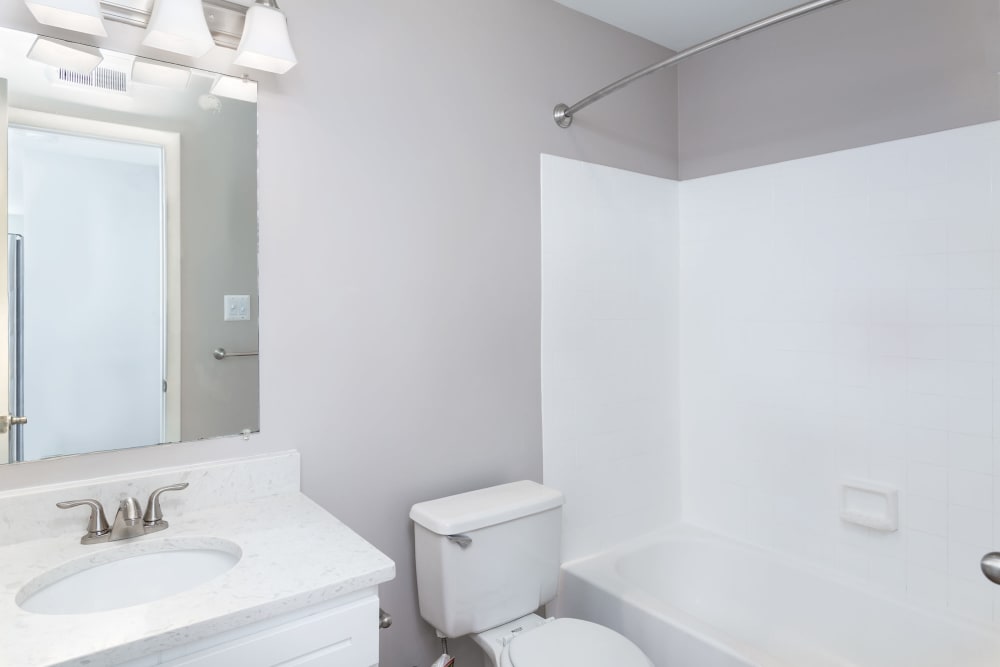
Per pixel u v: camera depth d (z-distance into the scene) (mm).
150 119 1474
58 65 1367
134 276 1462
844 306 2162
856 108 2131
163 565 1329
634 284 2537
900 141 2018
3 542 1289
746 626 2326
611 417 2459
